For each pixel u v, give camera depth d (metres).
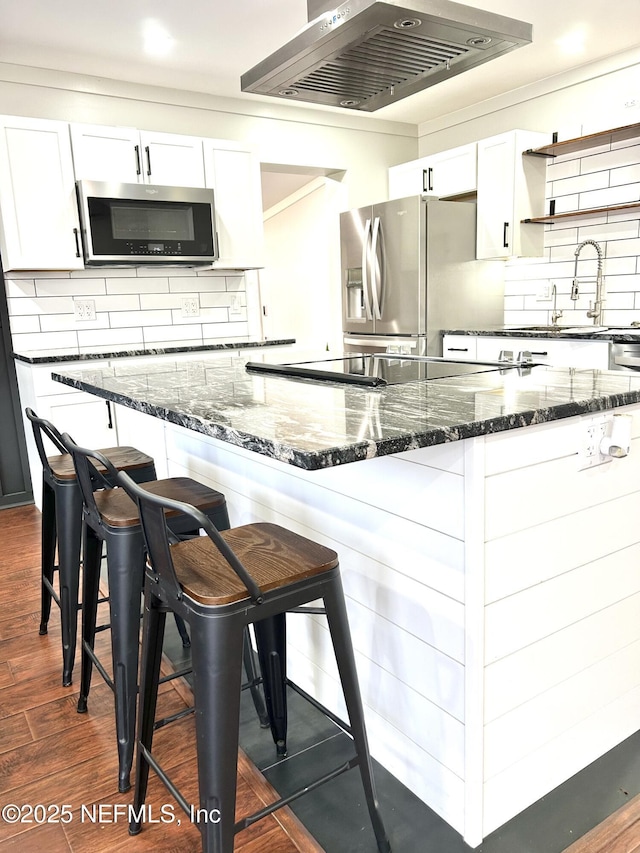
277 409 1.30
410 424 1.10
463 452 1.19
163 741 1.69
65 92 3.59
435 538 1.29
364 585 1.52
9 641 2.25
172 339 4.14
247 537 1.37
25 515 3.68
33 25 3.02
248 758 1.60
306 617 1.81
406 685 1.44
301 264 6.54
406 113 4.68
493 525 1.23
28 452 3.79
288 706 1.83
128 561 1.46
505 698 1.32
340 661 1.25
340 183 4.81
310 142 4.52
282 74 2.26
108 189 3.40
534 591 1.34
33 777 1.57
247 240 4.00
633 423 1.50
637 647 1.61
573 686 1.47
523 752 1.38
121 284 3.91
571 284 4.04
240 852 1.32
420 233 3.98
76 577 1.90
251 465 1.93
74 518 1.86
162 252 3.61
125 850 1.34
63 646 1.94
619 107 3.63
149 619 1.27
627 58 3.55
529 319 4.34
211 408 1.34
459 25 1.87
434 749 1.39
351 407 1.30
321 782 1.23
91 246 3.40
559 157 3.97
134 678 1.49
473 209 4.20
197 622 1.08
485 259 4.23
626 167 3.64
